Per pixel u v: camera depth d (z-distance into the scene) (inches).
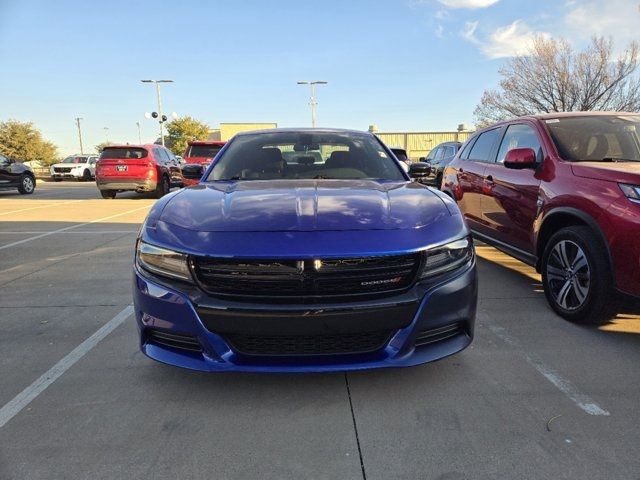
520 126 197.0
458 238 107.9
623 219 129.4
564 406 103.0
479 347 132.8
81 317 160.6
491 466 84.3
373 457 87.1
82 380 116.0
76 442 91.8
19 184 687.7
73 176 1186.6
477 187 219.1
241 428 96.2
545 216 160.1
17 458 87.1
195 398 107.4
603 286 137.9
